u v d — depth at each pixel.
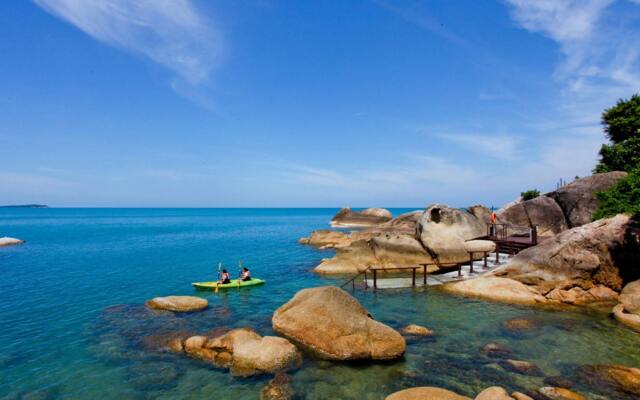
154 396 12.25
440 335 17.22
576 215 36.72
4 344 16.59
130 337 17.23
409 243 32.72
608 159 40.03
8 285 28.58
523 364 13.93
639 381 12.39
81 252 48.66
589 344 15.99
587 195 36.75
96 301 23.77
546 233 37.69
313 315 16.19
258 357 13.91
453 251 31.45
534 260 24.41
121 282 29.83
